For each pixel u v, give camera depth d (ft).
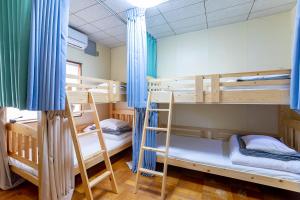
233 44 9.68
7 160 6.69
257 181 5.96
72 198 6.23
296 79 5.20
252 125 9.46
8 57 5.29
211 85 6.66
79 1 7.47
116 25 9.88
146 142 8.04
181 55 11.09
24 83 4.77
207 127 10.53
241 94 6.26
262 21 9.00
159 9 8.21
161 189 6.80
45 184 5.34
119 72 13.44
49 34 4.86
